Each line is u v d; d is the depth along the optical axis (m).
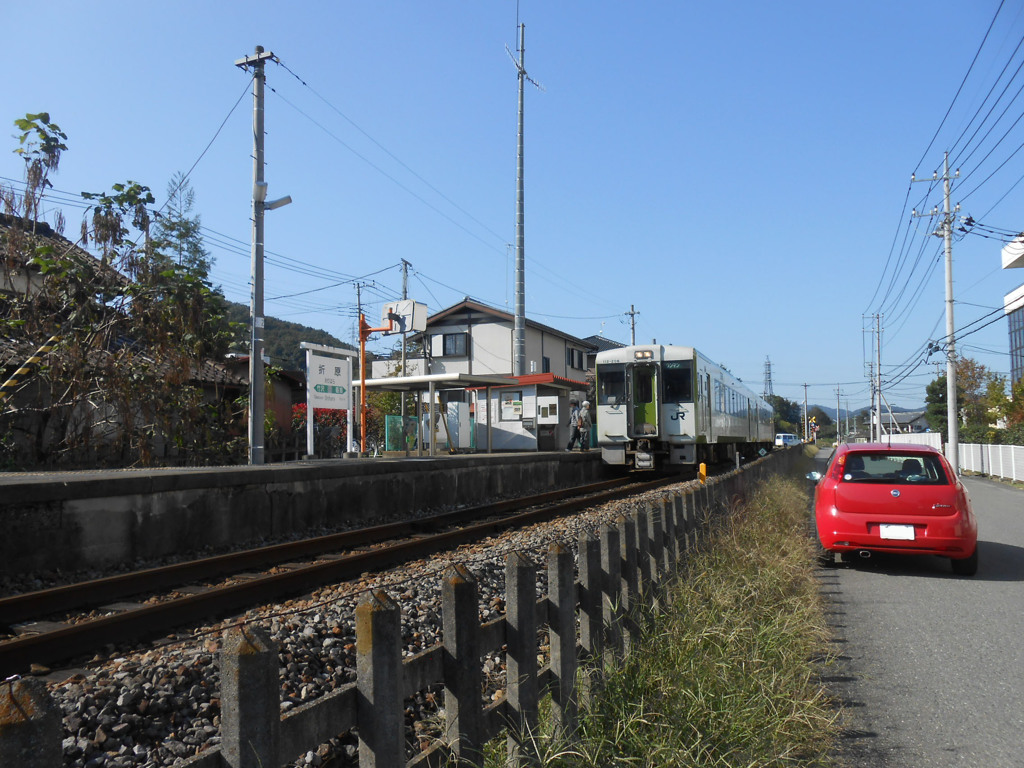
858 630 5.71
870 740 3.74
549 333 37.97
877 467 8.09
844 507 7.86
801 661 4.37
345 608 4.91
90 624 4.34
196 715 3.35
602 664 3.50
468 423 22.42
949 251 28.91
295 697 3.60
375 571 6.70
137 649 4.33
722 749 3.18
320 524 9.56
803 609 5.30
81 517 6.55
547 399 23.27
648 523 4.69
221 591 5.21
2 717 1.32
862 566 8.39
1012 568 8.30
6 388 11.78
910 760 3.53
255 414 12.80
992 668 4.82
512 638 2.78
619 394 18.33
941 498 7.60
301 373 23.92
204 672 3.69
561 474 17.39
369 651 2.07
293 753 1.85
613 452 18.34
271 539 8.55
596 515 10.30
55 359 11.30
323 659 4.08
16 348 11.90
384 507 10.85
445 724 2.48
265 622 4.53
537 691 2.85
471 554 7.25
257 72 13.53
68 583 6.13
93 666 4.02
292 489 9.10
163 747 3.07
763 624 4.74
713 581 5.21
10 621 4.94
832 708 4.09
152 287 12.55
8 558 5.97
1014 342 51.69
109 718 3.17
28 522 6.13
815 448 60.81
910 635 5.56
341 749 3.18
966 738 3.77
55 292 12.12
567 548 3.19
